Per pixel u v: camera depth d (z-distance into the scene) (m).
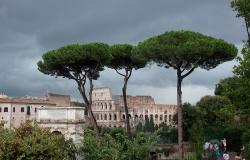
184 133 80.25
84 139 27.30
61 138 26.20
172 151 56.88
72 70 59.25
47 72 60.75
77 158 27.20
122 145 26.47
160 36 48.69
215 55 47.50
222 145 49.84
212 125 85.62
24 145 21.14
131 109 157.38
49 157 21.78
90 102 60.03
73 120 70.25
